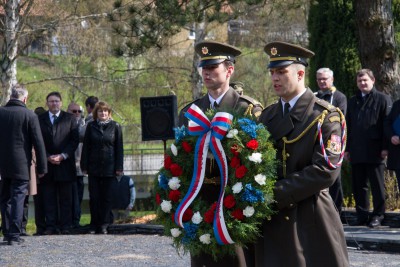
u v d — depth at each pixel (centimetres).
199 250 574
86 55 2859
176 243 588
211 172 589
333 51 1473
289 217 554
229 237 557
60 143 1228
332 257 551
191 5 1617
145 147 2766
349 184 1388
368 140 1132
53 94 1235
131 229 1234
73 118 1248
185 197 578
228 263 607
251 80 2964
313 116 555
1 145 1059
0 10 2183
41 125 1230
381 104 1131
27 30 1984
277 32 2867
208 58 652
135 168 2409
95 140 1234
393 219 1151
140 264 911
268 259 558
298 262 549
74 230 1253
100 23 2581
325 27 1495
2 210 1102
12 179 1065
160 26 1666
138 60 2847
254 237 558
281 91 562
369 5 1391
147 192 2330
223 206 559
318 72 1112
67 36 2795
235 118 574
